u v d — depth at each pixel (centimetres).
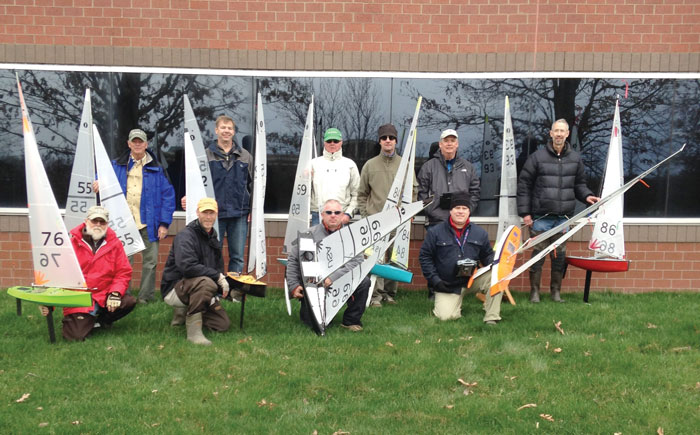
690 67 776
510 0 770
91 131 679
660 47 774
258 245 675
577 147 788
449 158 730
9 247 783
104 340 571
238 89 784
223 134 712
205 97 784
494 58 776
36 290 556
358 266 606
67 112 780
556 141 713
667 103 781
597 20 771
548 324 626
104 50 774
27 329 600
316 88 783
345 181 727
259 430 416
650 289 792
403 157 700
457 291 654
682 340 579
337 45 777
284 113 787
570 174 720
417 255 792
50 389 466
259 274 678
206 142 788
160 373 500
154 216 710
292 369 508
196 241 584
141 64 775
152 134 787
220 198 719
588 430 423
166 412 435
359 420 432
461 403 454
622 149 787
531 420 434
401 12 773
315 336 586
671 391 478
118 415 430
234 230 738
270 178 793
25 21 768
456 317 651
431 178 738
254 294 598
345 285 599
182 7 771
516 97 782
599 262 706
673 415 439
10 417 424
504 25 773
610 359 530
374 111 785
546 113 783
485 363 526
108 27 772
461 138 788
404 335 595
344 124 788
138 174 711
